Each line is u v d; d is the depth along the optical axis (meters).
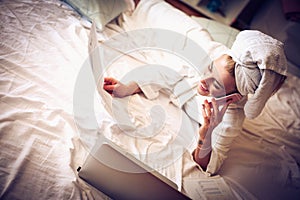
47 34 1.06
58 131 0.80
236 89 0.86
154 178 0.67
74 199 0.70
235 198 0.85
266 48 0.76
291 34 1.84
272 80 0.76
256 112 0.84
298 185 1.00
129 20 1.35
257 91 0.78
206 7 2.16
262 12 2.13
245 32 0.85
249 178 0.96
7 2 1.08
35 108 0.82
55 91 0.90
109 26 1.26
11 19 1.03
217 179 0.90
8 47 0.93
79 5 1.22
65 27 1.14
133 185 0.69
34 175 0.69
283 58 0.77
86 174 0.69
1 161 0.68
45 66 0.95
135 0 1.51
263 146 1.11
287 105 1.33
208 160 0.91
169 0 2.13
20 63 0.91
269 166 1.03
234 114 0.92
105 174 0.68
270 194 0.94
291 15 1.84
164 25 1.35
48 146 0.75
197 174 0.89
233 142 1.07
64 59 1.01
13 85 0.84
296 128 1.24
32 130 0.76
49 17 1.13
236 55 0.82
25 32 1.01
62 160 0.74
